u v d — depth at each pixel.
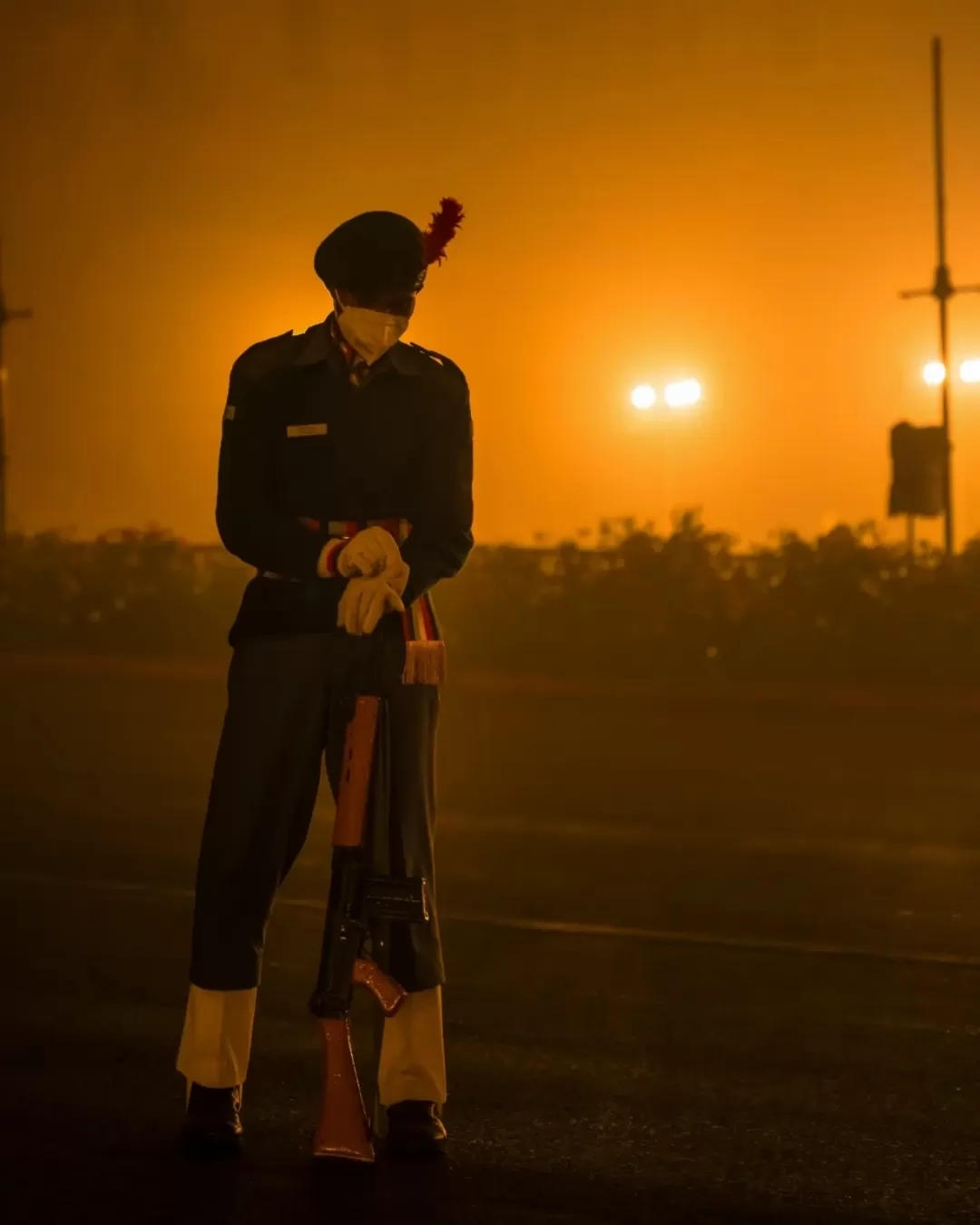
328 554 5.45
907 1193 5.39
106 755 15.80
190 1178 5.36
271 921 9.20
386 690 5.50
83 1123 5.86
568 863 10.89
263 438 5.60
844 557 24.73
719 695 21.92
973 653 23.80
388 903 5.38
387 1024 5.61
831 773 15.12
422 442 5.61
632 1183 5.42
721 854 11.23
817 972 8.20
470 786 14.20
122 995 7.58
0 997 7.54
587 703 21.53
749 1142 5.83
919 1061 6.81
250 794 5.49
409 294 5.55
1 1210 5.09
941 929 9.12
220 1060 5.51
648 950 8.61
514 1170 5.51
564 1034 7.13
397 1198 5.23
